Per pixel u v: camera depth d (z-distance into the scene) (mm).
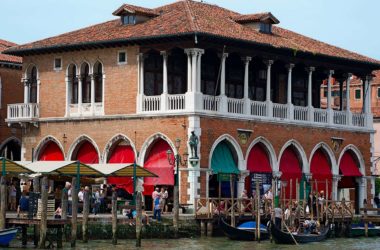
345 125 56875
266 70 53031
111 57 50781
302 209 47656
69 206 43219
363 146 58250
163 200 46719
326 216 48781
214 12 53625
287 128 53000
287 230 44188
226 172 49344
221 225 44281
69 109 52469
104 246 39406
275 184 49812
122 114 50125
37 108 53750
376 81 82312
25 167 42125
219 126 49000
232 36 48906
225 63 52281
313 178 54625
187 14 50562
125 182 49406
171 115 48344
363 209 51094
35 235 39062
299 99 56719
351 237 49750
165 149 49000
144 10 51906
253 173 51062
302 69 56281
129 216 43188
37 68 54031
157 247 39969
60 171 43781
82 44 50812
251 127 50781
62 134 52656
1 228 38125
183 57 50875
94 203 44406
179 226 44000
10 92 58531
